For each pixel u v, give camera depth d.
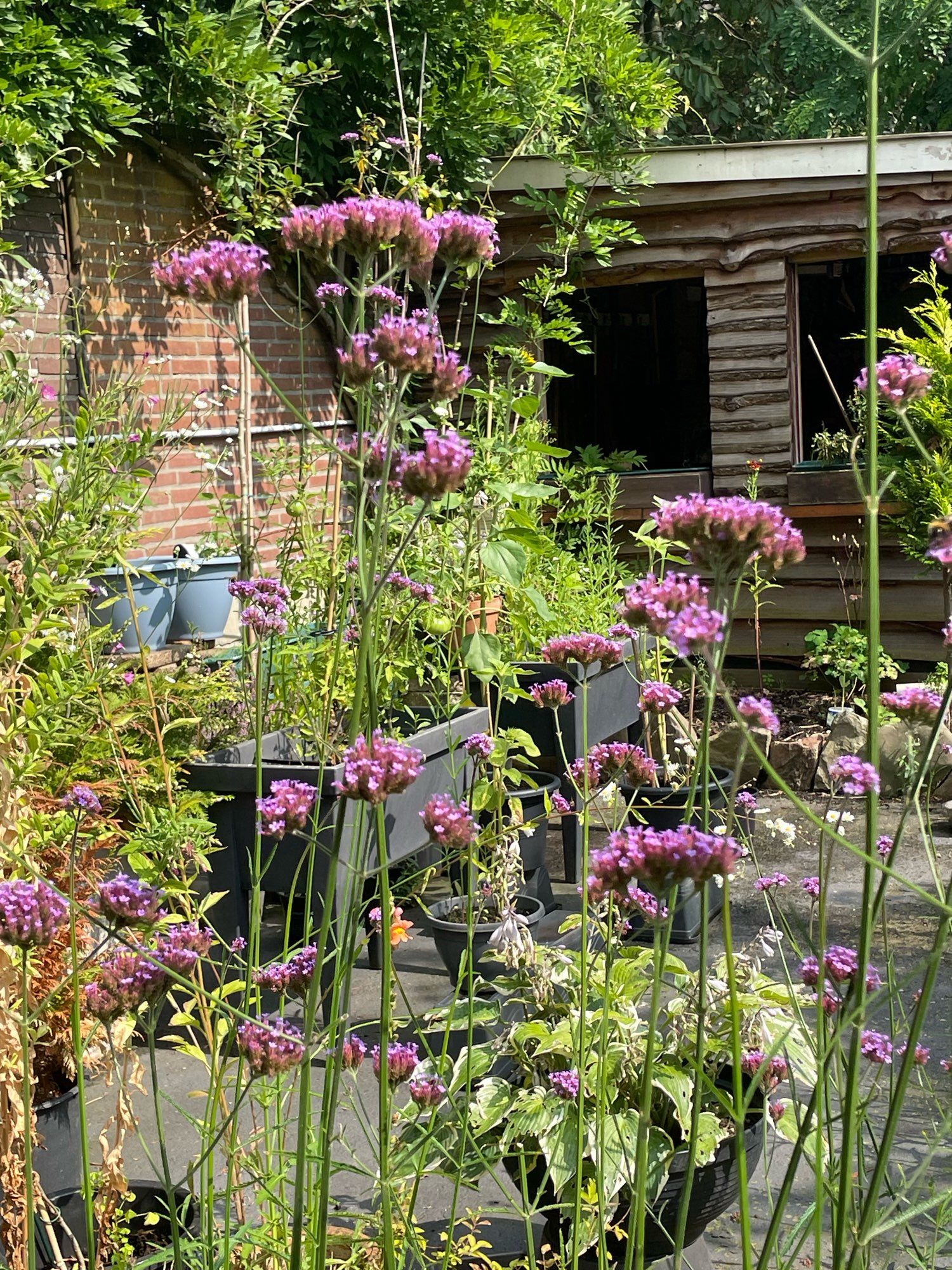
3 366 3.78
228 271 1.47
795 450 8.09
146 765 3.01
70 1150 2.83
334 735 3.80
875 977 1.35
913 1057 1.16
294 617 4.62
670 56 15.23
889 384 1.28
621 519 8.30
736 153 7.85
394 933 2.67
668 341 12.75
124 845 2.66
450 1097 1.73
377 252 1.57
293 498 5.16
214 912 3.82
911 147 7.52
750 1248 1.21
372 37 6.88
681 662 7.41
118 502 3.21
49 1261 2.23
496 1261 2.48
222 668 4.39
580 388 12.09
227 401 6.80
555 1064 2.48
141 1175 2.84
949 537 1.19
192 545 5.59
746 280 8.09
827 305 11.29
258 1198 1.91
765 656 8.17
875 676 1.13
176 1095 3.30
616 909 1.84
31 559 2.55
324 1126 1.44
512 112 7.63
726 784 4.94
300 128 7.07
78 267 5.94
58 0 5.37
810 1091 2.99
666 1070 2.36
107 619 4.81
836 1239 1.18
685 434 12.78
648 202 8.18
